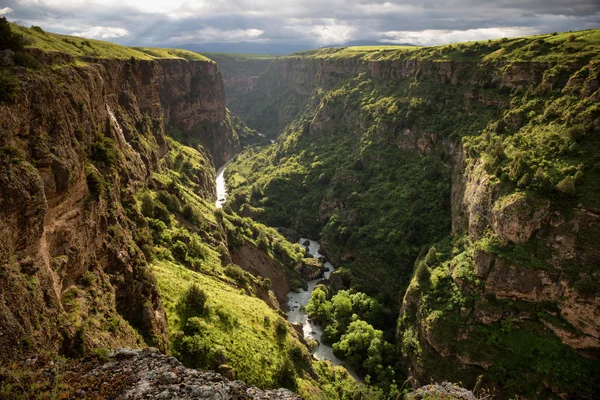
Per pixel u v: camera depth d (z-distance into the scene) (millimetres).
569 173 59031
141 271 40250
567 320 52750
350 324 74500
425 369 61188
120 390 17656
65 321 24953
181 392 17750
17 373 17562
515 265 56625
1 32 30484
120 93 88250
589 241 52938
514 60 91750
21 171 23234
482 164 72688
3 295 19969
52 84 30266
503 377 53906
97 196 34688
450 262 69500
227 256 76875
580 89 71125
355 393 54062
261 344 51188
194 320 46656
